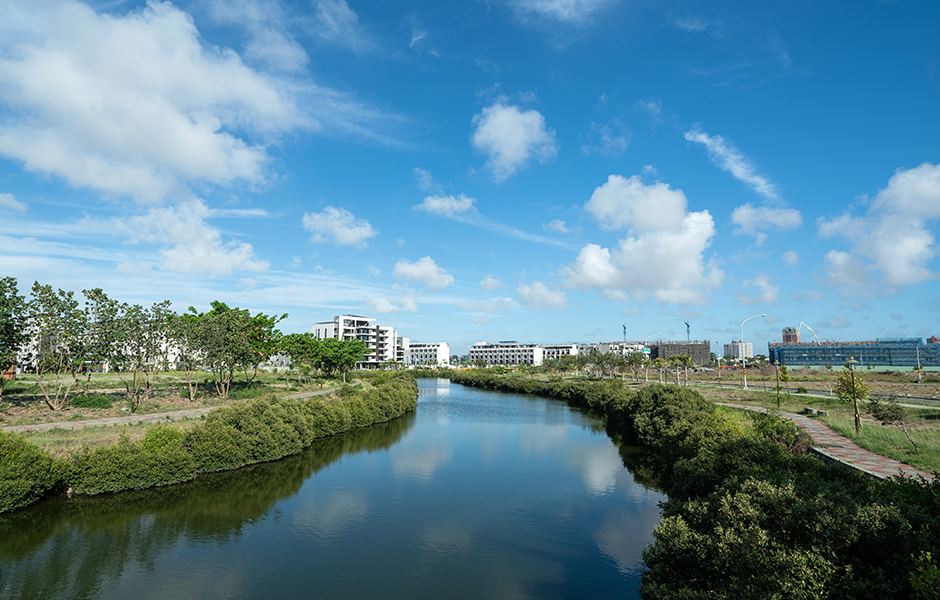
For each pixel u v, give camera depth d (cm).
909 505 1427
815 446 3378
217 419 4200
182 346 5641
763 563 1269
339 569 2344
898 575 1187
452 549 2592
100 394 4972
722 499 1612
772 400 6712
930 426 4038
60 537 2633
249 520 2978
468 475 4106
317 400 5953
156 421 4297
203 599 2033
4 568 2272
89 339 4397
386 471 4238
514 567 2386
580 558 2497
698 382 11281
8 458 2756
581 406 9156
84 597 2030
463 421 7244
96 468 3173
